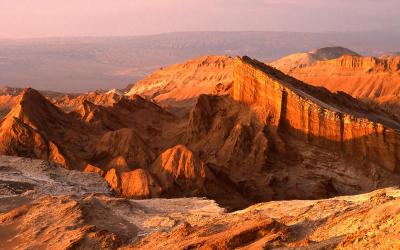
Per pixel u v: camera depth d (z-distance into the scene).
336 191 63.47
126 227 41.31
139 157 69.12
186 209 47.84
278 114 72.44
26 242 39.25
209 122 78.69
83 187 57.84
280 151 69.75
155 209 47.81
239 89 77.56
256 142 70.19
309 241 26.41
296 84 84.38
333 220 29.14
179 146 63.62
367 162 66.25
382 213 25.14
